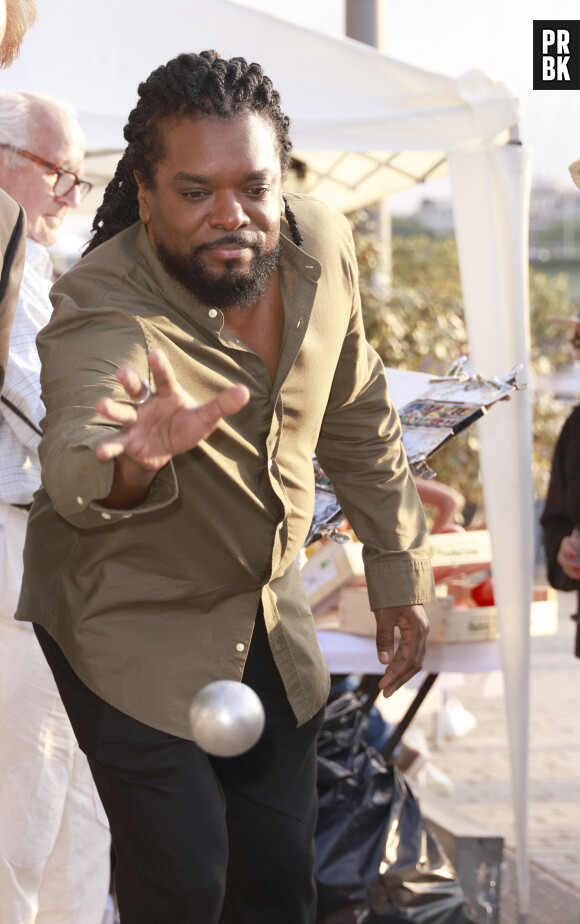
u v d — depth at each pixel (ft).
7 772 7.53
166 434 4.08
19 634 7.49
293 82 10.77
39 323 7.33
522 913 10.61
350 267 6.20
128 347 5.08
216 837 5.52
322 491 8.46
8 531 7.43
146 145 5.27
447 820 10.61
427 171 14.90
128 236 5.63
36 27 11.02
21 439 7.27
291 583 6.18
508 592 10.29
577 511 11.32
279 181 5.39
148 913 5.55
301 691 6.00
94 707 5.55
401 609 6.77
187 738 5.48
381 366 6.91
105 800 5.65
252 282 5.31
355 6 22.62
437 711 17.33
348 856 8.79
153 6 11.09
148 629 5.54
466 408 8.24
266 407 5.56
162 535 5.38
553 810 14.15
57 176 8.35
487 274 10.46
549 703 19.83
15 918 7.52
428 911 8.74
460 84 10.37
